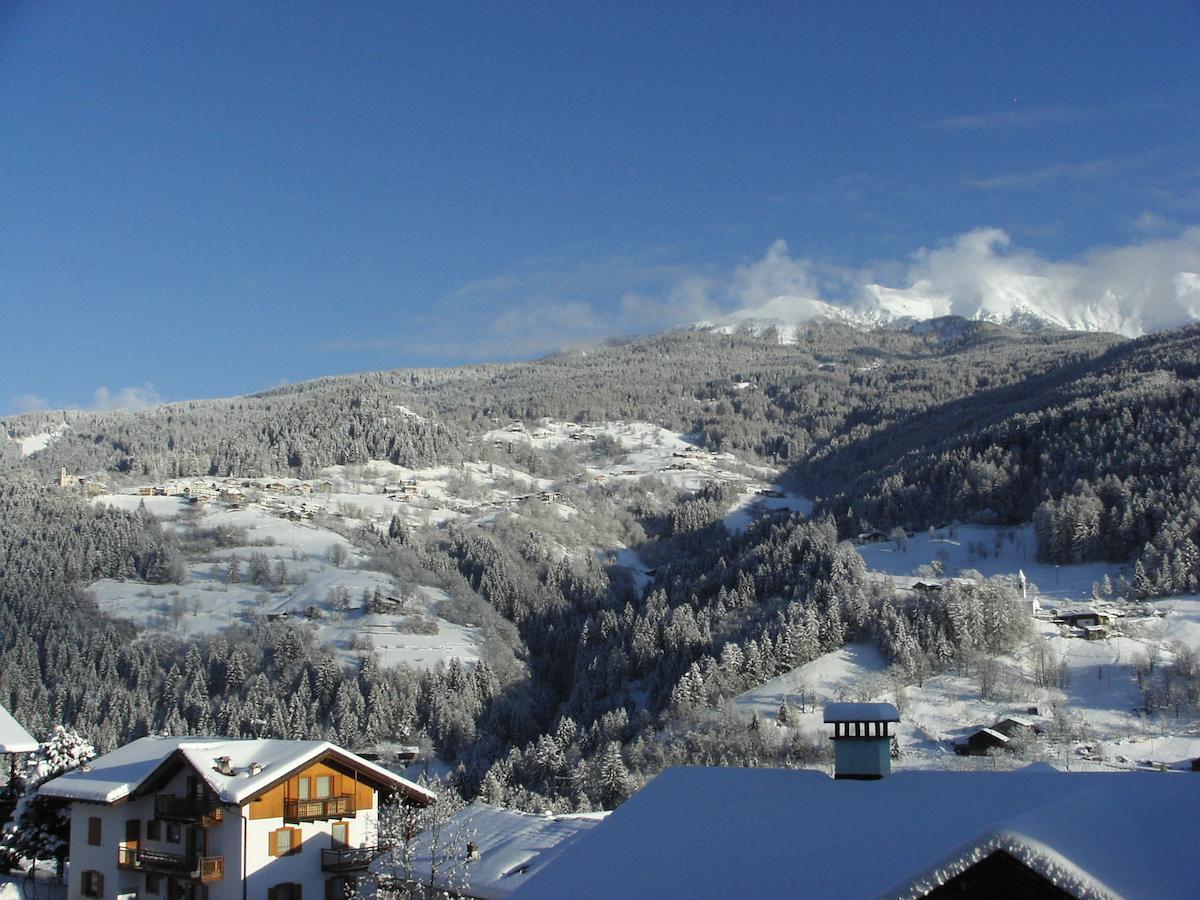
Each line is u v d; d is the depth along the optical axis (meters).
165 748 60.34
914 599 183.75
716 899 24.52
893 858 24.44
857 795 29.08
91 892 58.16
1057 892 16.97
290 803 53.00
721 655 173.00
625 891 25.91
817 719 149.25
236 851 52.19
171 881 55.22
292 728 172.00
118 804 56.94
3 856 67.81
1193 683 147.50
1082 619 179.62
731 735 142.25
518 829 50.56
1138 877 16.70
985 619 173.50
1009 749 129.62
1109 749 130.88
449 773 155.00
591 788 129.12
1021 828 17.31
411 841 49.09
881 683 158.38
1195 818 19.73
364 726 174.75
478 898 43.94
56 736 66.94
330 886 54.00
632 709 174.25
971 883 17.75
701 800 30.38
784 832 27.20
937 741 139.25
